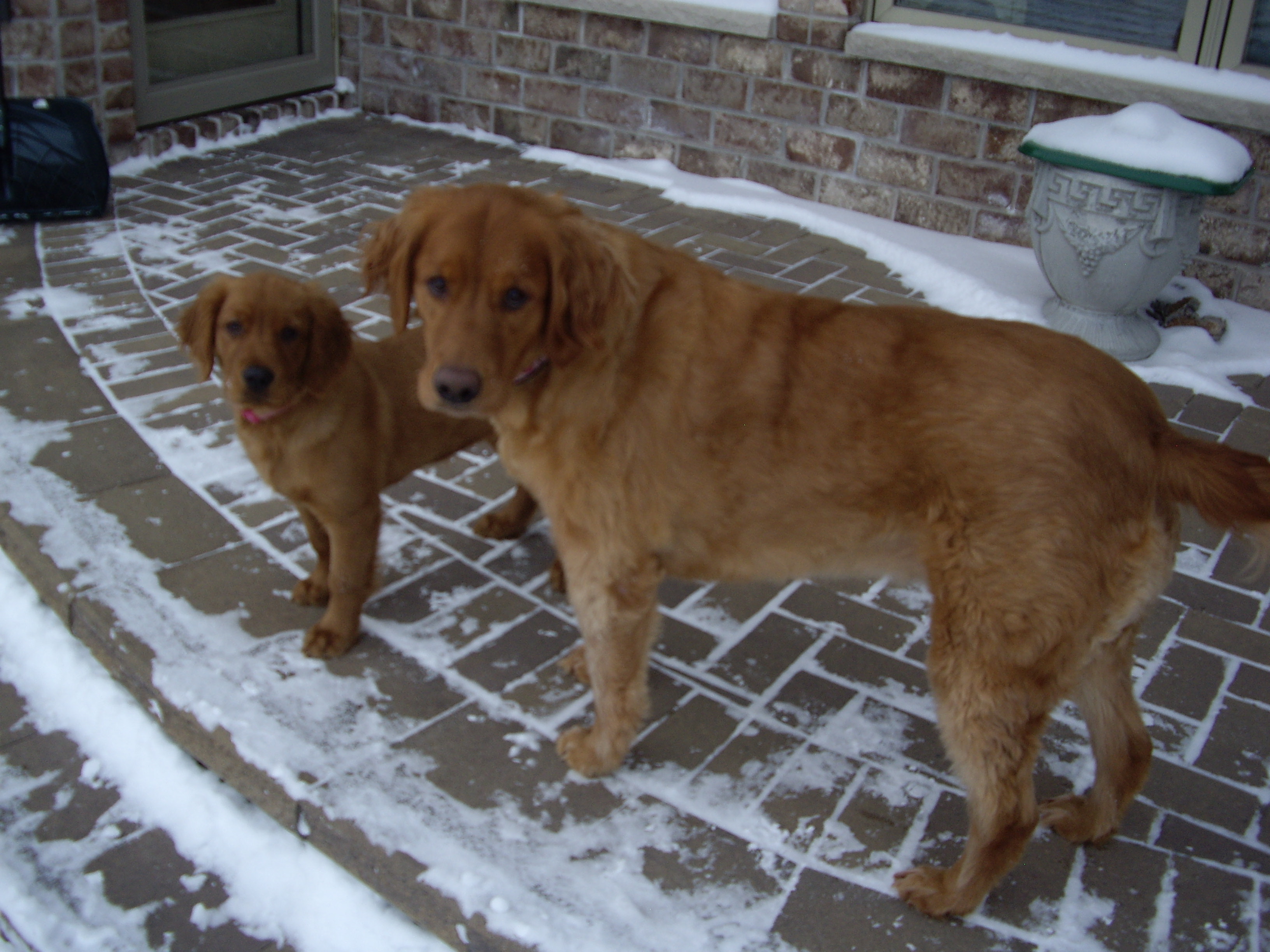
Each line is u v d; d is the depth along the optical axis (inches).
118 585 60.6
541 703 55.1
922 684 58.3
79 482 69.1
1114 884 47.6
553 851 47.0
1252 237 106.4
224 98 141.7
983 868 43.9
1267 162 103.8
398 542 67.2
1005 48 112.9
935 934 44.8
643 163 139.2
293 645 57.6
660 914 44.6
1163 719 56.9
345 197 122.3
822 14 121.0
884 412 43.3
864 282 107.5
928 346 43.8
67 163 109.1
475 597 62.6
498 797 49.5
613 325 43.6
